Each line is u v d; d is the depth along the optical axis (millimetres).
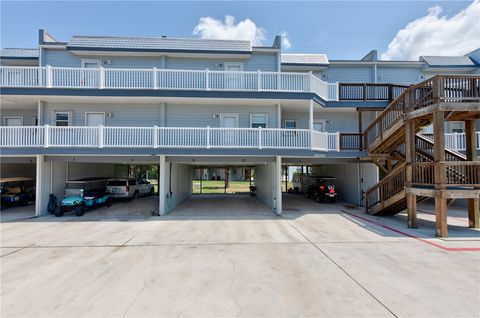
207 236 8961
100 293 4895
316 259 6703
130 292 4930
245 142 13156
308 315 4160
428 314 4195
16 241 8328
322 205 16172
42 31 14680
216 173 46781
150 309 4344
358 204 16078
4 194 14609
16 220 11625
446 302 4562
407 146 10367
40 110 13633
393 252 7258
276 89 13742
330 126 16922
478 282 5344
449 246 7801
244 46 15594
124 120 14594
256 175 21594
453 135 13781
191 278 5547
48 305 4480
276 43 15703
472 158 10383
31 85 12672
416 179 10023
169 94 12977
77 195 13539
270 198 15219
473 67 17656
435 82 8977
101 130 12125
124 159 13586
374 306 4426
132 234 9203
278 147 12562
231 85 14234
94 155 12594
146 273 5812
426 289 5043
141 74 13828
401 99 11305
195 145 12781
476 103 8758
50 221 11406
